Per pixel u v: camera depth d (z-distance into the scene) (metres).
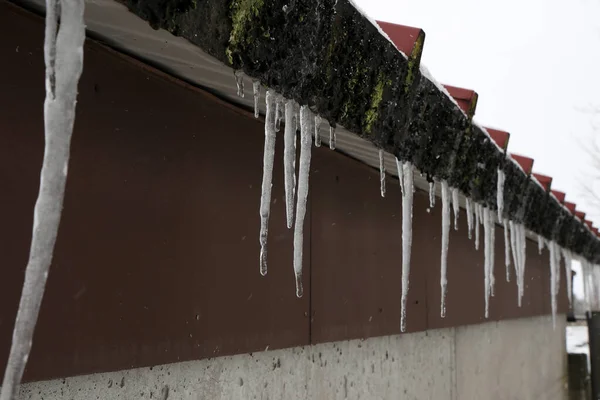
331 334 2.59
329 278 2.61
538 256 7.20
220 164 1.95
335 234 2.68
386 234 3.22
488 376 5.26
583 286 9.31
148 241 1.63
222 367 1.99
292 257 2.34
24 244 1.27
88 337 1.42
